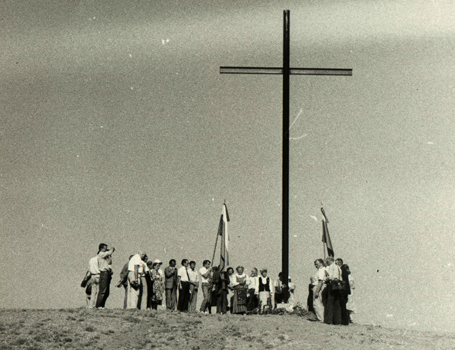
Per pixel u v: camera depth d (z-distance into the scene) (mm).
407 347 16188
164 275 21594
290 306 22266
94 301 19641
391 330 18672
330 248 23781
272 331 17156
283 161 24156
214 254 24578
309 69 25016
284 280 22891
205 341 16000
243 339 16312
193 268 21844
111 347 15078
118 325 16906
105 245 19953
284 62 24938
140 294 20062
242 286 22062
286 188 23906
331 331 17625
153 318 17984
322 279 19297
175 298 21656
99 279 19578
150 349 15203
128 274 20078
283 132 24422
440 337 17812
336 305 19047
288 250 23266
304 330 17516
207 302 21969
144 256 20703
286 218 23609
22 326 16094
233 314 21266
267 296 22234
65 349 14594
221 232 24797
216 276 21812
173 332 16641
